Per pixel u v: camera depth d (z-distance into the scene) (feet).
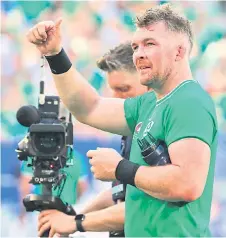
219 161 83.71
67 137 32.09
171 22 28.84
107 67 38.75
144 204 28.27
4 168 81.46
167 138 27.30
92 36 103.60
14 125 90.79
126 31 104.22
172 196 26.25
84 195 79.71
